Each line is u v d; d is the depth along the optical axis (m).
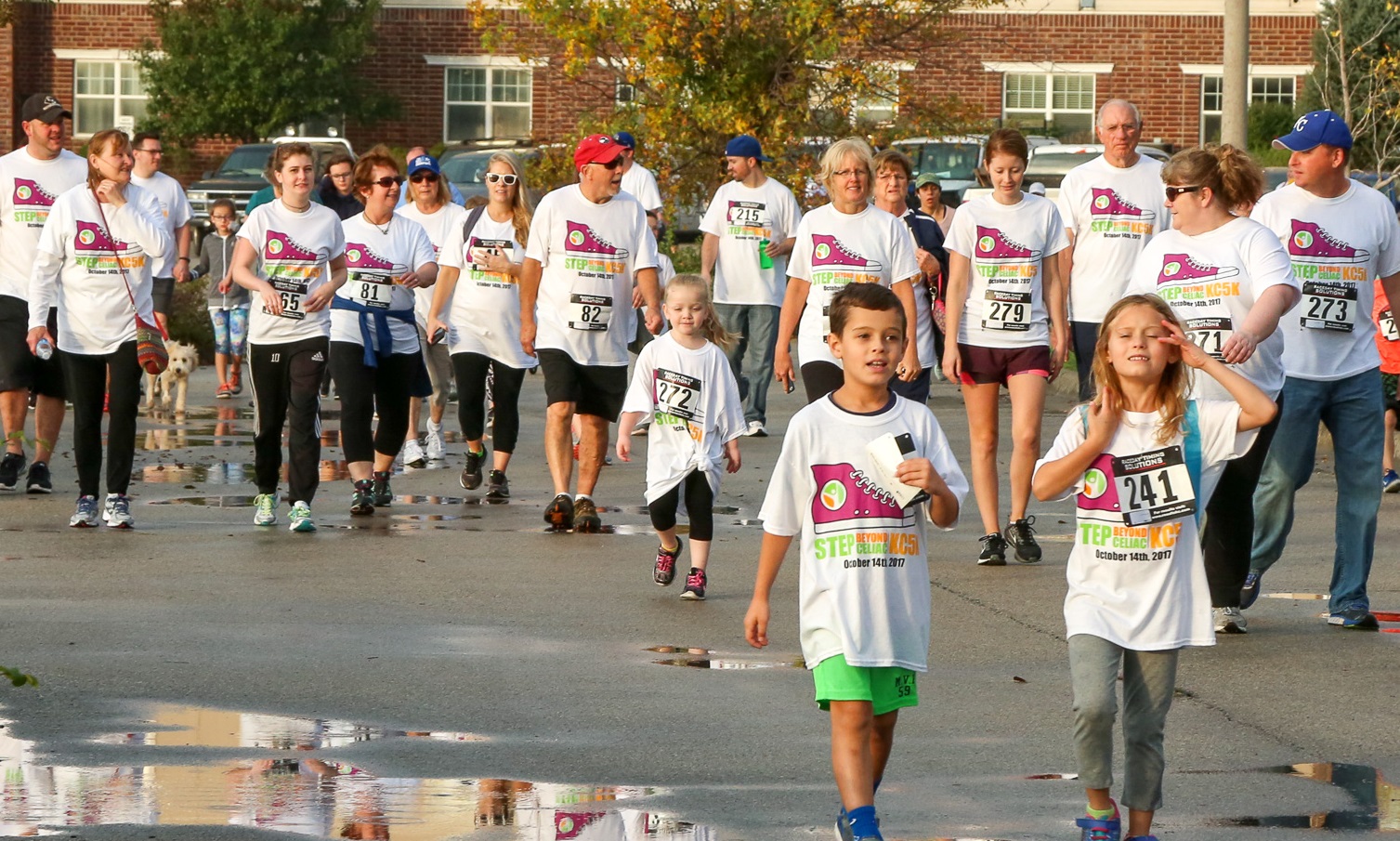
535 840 11.71
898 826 12.07
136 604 19.61
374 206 26.42
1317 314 18.41
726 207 35.06
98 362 24.80
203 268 45.28
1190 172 17.56
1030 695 15.88
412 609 19.58
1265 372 17.62
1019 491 22.75
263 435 25.08
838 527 11.88
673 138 52.22
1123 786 12.85
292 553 23.05
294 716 15.00
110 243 24.48
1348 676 16.61
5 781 12.93
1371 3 72.19
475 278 27.83
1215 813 12.44
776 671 16.81
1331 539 24.31
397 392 26.98
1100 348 12.05
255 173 80.38
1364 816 12.36
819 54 51.25
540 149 55.72
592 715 15.12
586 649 17.70
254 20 88.69
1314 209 18.48
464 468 29.95
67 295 24.58
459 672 16.64
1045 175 72.00
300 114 90.00
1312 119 18.36
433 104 94.62
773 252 34.88
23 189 26.98
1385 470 28.78
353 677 16.38
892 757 13.85
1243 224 17.59
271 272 24.66
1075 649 11.82
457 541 24.14
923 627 11.93
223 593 20.33
